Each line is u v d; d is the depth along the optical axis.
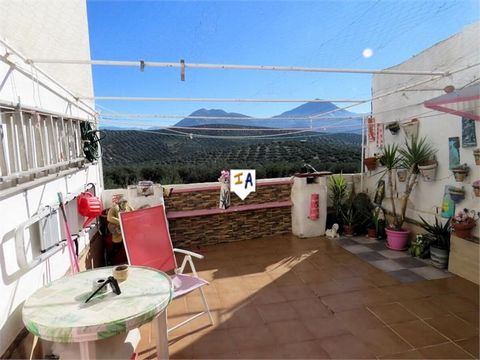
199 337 2.87
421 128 4.90
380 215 5.96
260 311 3.31
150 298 1.99
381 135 5.89
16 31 2.37
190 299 3.62
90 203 3.29
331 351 2.63
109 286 2.10
